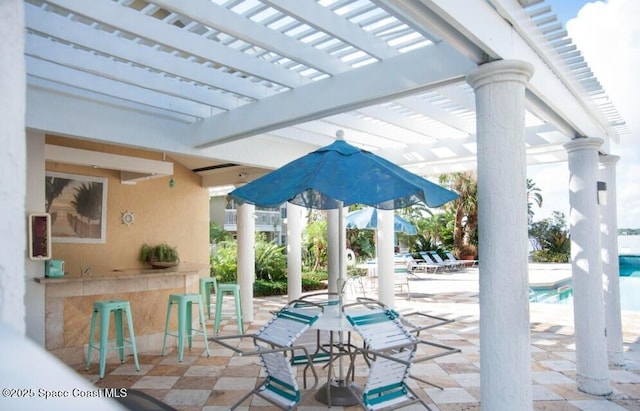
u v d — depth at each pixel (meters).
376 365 3.47
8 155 1.08
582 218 4.64
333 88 4.31
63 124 4.79
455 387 4.64
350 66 4.37
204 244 10.04
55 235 7.65
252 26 3.46
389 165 4.21
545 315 8.52
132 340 5.30
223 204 23.23
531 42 3.34
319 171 3.78
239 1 3.38
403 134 7.04
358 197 3.56
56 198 7.69
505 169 2.99
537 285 13.88
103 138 5.11
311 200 4.80
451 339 6.75
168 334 5.98
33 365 0.63
